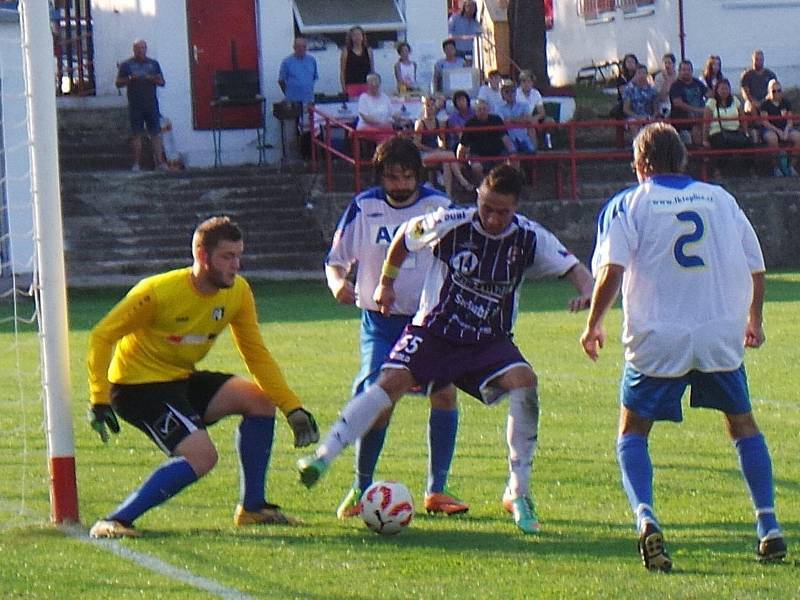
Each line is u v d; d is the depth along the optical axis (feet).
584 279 48.60
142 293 48.39
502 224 47.78
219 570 43.86
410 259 52.65
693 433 69.00
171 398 49.06
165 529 50.08
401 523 48.62
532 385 48.91
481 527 50.29
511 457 49.60
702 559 44.73
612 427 71.67
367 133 173.78
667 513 52.03
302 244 174.40
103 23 204.13
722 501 53.98
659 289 43.57
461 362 48.91
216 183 180.24
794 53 229.25
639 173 45.24
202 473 49.06
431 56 204.64
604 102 214.48
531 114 183.01
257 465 50.72
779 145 186.19
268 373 50.44
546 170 182.70
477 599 40.22
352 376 90.99
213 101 191.93
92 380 48.26
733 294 43.86
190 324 48.80
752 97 193.77
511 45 225.56
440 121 178.70
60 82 206.49
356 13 201.77
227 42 198.39
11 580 42.96
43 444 68.85
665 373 43.68
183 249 170.71
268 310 136.46
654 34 238.07
